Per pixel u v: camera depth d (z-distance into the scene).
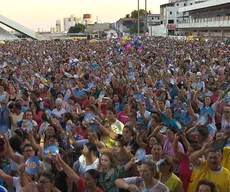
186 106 11.14
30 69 22.78
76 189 6.75
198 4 103.81
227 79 17.08
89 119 9.00
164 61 27.98
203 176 5.93
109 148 7.83
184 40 64.38
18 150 7.63
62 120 10.12
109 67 22.11
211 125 9.27
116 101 12.50
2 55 37.25
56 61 30.61
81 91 14.90
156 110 11.31
